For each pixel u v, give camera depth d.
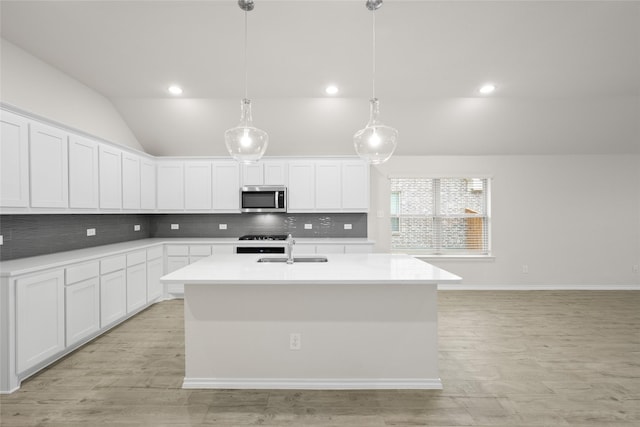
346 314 2.56
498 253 5.73
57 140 3.27
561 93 4.53
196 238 5.71
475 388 2.54
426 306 2.55
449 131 5.28
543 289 5.71
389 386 2.54
